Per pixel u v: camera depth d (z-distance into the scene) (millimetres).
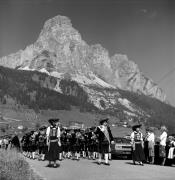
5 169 11508
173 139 18281
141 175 12617
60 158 20562
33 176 11414
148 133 19312
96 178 11750
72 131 23438
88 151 22375
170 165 18281
